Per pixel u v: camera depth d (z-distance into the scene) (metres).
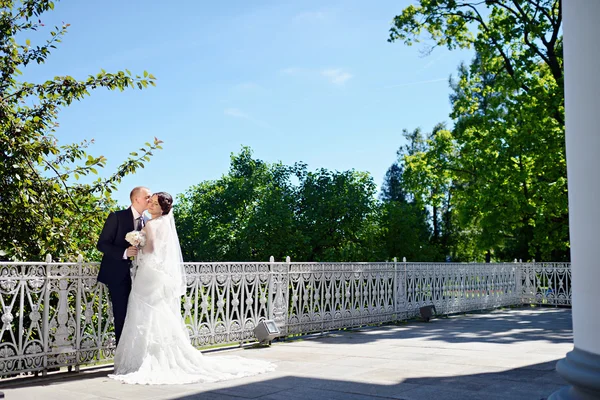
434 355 7.33
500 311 15.35
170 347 6.05
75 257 8.81
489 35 22.42
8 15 9.66
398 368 6.31
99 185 9.70
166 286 6.25
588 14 3.05
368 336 9.62
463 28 23.91
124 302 6.34
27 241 8.64
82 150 9.88
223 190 28.91
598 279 2.96
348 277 10.84
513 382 5.43
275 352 7.73
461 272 14.79
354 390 5.12
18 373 5.73
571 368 3.06
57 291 6.14
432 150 26.58
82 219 9.39
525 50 22.02
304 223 24.83
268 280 9.05
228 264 8.35
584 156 3.05
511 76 21.95
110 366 6.59
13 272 5.69
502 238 23.06
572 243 3.21
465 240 38.94
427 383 5.42
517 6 21.86
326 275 10.30
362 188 26.05
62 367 6.41
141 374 5.77
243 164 30.28
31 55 9.72
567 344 8.41
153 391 5.14
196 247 27.81
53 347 6.02
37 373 5.93
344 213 24.72
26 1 9.71
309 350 7.91
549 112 20.55
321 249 25.00
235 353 7.68
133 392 5.10
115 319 6.34
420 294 13.05
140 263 6.25
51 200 9.00
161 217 6.47
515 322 12.14
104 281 6.32
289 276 9.48
